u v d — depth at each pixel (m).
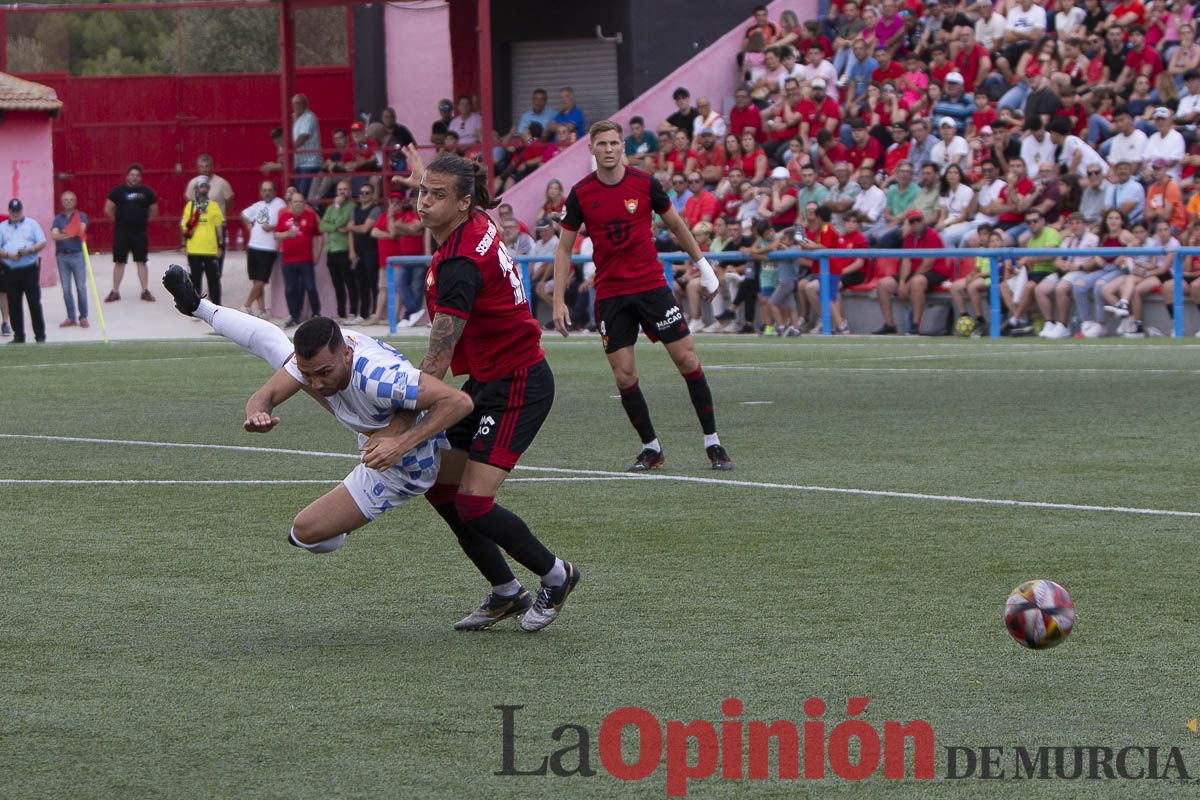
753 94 93.81
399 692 18.75
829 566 25.67
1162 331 72.38
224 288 104.69
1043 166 75.56
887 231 79.56
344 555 27.16
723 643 20.91
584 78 108.56
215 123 121.19
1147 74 83.12
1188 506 30.42
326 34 115.81
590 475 35.50
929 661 19.84
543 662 20.09
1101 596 23.27
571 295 85.62
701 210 85.19
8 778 15.73
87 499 33.38
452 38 109.44
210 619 22.70
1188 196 75.31
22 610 23.33
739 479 34.66
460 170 21.25
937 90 86.31
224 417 48.53
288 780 15.62
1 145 105.19
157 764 16.14
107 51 144.00
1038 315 74.81
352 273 93.25
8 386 59.53
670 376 59.06
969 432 41.72
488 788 15.37
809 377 57.34
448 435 21.89
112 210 100.38
